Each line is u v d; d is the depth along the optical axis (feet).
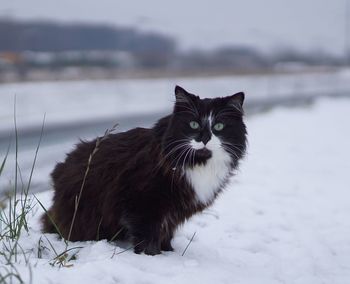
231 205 6.21
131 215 4.40
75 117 15.61
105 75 33.71
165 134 4.31
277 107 20.16
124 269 4.00
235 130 4.44
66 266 3.97
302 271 4.66
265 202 6.48
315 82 38.96
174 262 4.33
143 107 19.38
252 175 7.91
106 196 4.44
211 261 4.53
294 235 5.46
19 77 27.58
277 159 9.44
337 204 6.53
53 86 24.62
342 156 10.05
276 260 4.82
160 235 4.50
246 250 5.00
